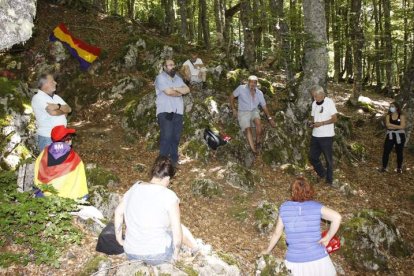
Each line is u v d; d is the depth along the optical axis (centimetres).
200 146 867
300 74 1277
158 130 938
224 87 1157
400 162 1000
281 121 1002
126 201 398
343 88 2070
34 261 442
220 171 815
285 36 1180
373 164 1062
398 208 835
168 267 391
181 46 1380
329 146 843
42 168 505
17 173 623
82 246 479
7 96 711
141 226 385
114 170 784
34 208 451
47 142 572
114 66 1203
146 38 1299
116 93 1115
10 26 499
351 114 1516
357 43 1554
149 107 991
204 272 449
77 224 519
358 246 659
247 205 724
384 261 654
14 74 1081
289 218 410
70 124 1013
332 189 851
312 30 1011
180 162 838
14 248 460
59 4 1471
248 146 922
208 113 959
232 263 500
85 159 821
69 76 1134
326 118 830
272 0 1305
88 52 1174
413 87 1184
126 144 919
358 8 1521
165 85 732
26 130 704
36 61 1130
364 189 896
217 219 678
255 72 1525
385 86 2188
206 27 2120
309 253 399
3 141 649
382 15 2278
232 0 2778
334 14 2256
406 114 1182
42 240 470
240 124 896
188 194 733
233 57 1522
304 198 412
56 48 1150
